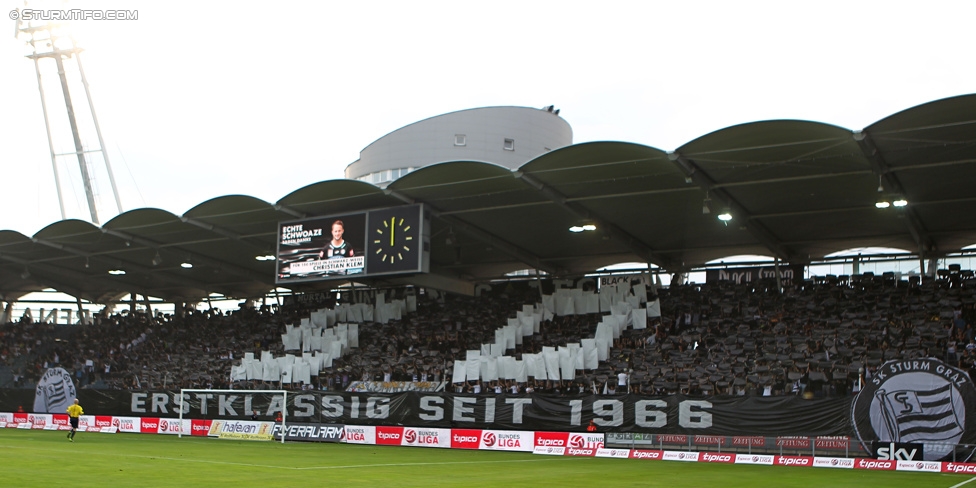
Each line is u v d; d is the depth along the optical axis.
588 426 34.16
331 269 41.28
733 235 44.00
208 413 43.03
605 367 41.78
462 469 24.92
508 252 46.94
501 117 77.94
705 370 38.38
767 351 38.94
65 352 60.44
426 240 39.38
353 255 40.75
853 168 32.62
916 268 44.22
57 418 47.66
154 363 55.59
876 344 37.16
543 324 47.62
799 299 43.09
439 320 51.31
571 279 52.47
